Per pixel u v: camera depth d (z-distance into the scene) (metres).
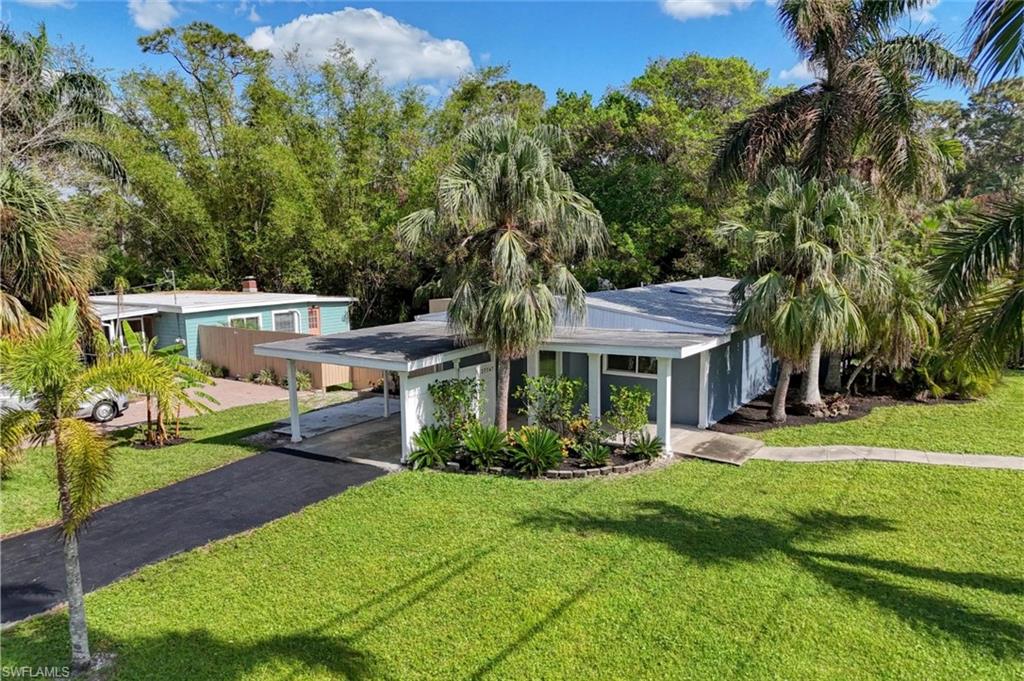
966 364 6.79
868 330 13.27
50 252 9.55
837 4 13.07
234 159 25.58
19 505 8.49
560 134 10.79
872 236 11.76
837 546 6.79
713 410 12.72
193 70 29.11
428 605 5.70
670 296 16.23
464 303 9.80
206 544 7.20
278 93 27.72
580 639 5.14
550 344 11.70
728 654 4.90
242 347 19.00
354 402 15.51
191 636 5.26
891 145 12.77
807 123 13.63
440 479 9.39
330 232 26.20
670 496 8.48
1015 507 7.79
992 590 5.79
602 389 13.17
